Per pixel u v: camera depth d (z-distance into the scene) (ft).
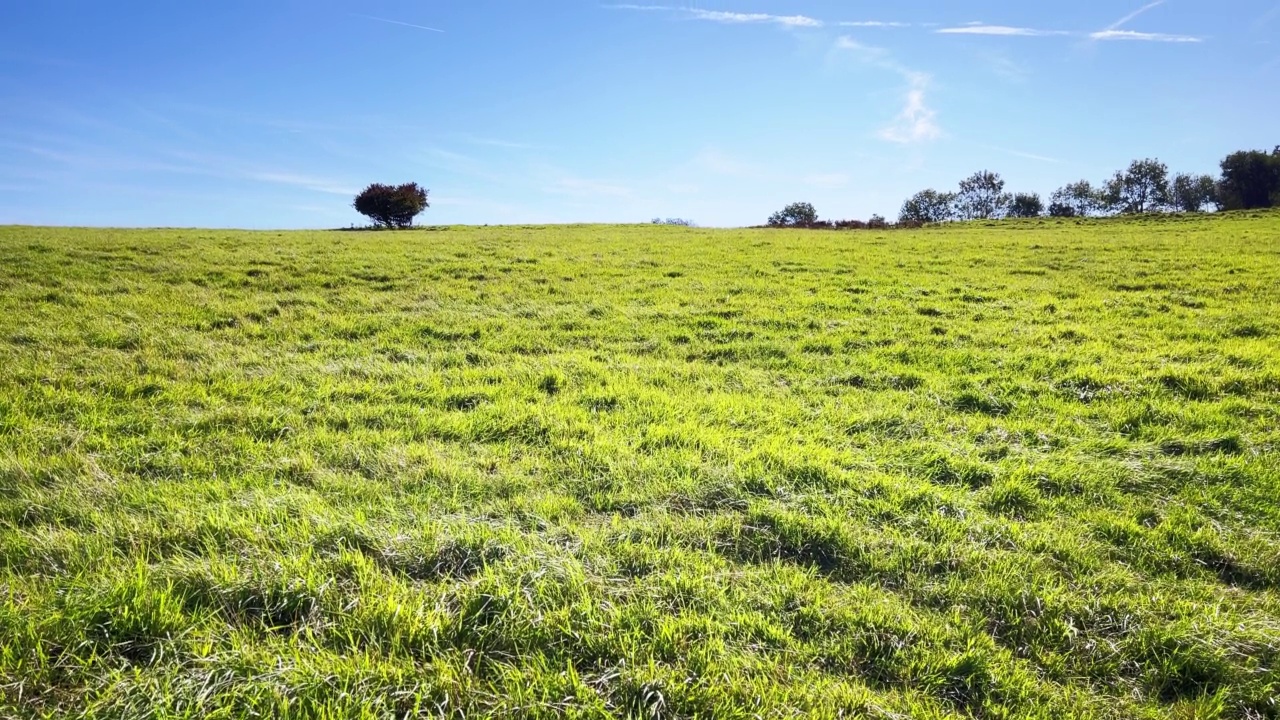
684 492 17.57
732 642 11.99
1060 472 19.49
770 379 30.01
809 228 156.46
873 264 70.69
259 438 20.77
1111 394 27.45
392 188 155.53
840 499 17.49
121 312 38.91
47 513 15.21
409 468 18.53
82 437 19.95
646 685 10.59
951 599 13.46
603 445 20.68
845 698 10.73
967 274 63.31
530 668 10.97
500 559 13.87
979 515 16.84
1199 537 16.02
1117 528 16.44
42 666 10.30
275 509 15.47
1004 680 11.36
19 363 27.25
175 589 12.26
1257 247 83.05
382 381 27.78
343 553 13.55
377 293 49.80
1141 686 11.48
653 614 12.43
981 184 344.08
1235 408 25.63
